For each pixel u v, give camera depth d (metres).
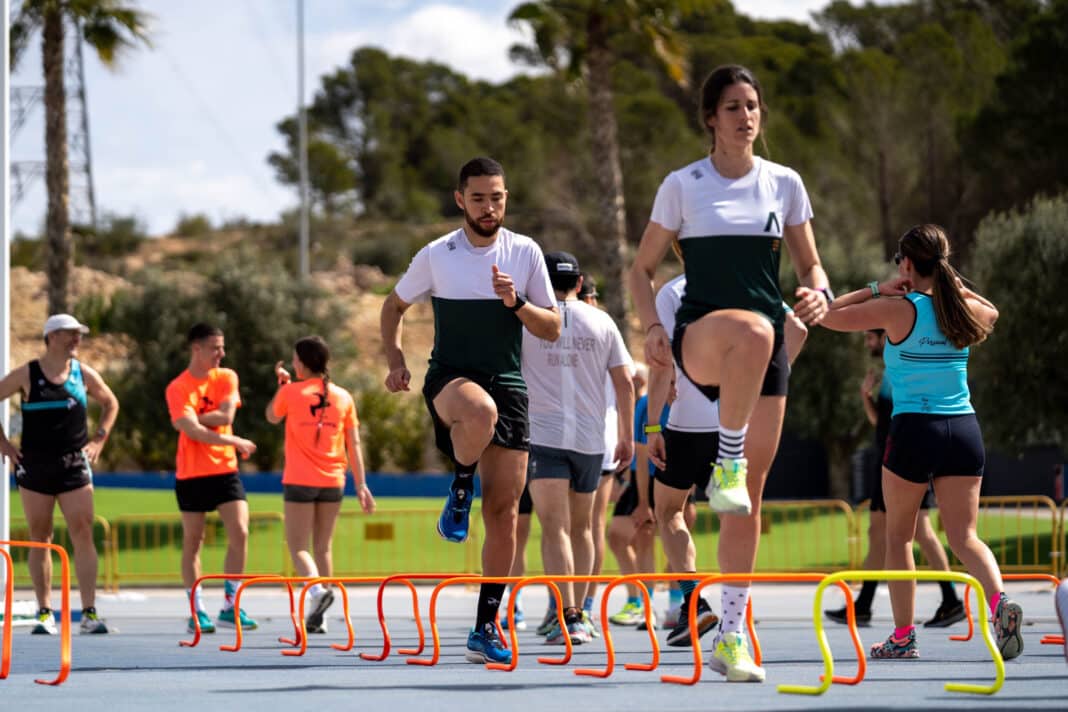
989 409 37.72
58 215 38.00
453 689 8.14
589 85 38.41
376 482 54.31
